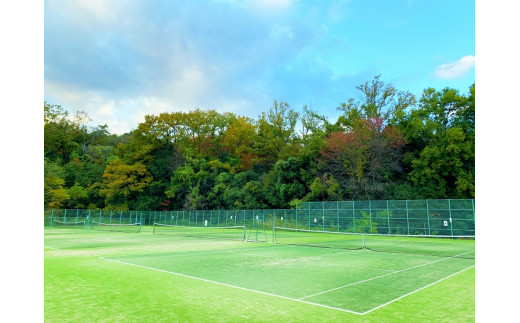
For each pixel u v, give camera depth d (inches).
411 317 241.8
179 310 255.6
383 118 1637.6
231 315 244.2
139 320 231.3
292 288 336.5
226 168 2148.1
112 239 1012.5
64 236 1153.4
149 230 1550.2
